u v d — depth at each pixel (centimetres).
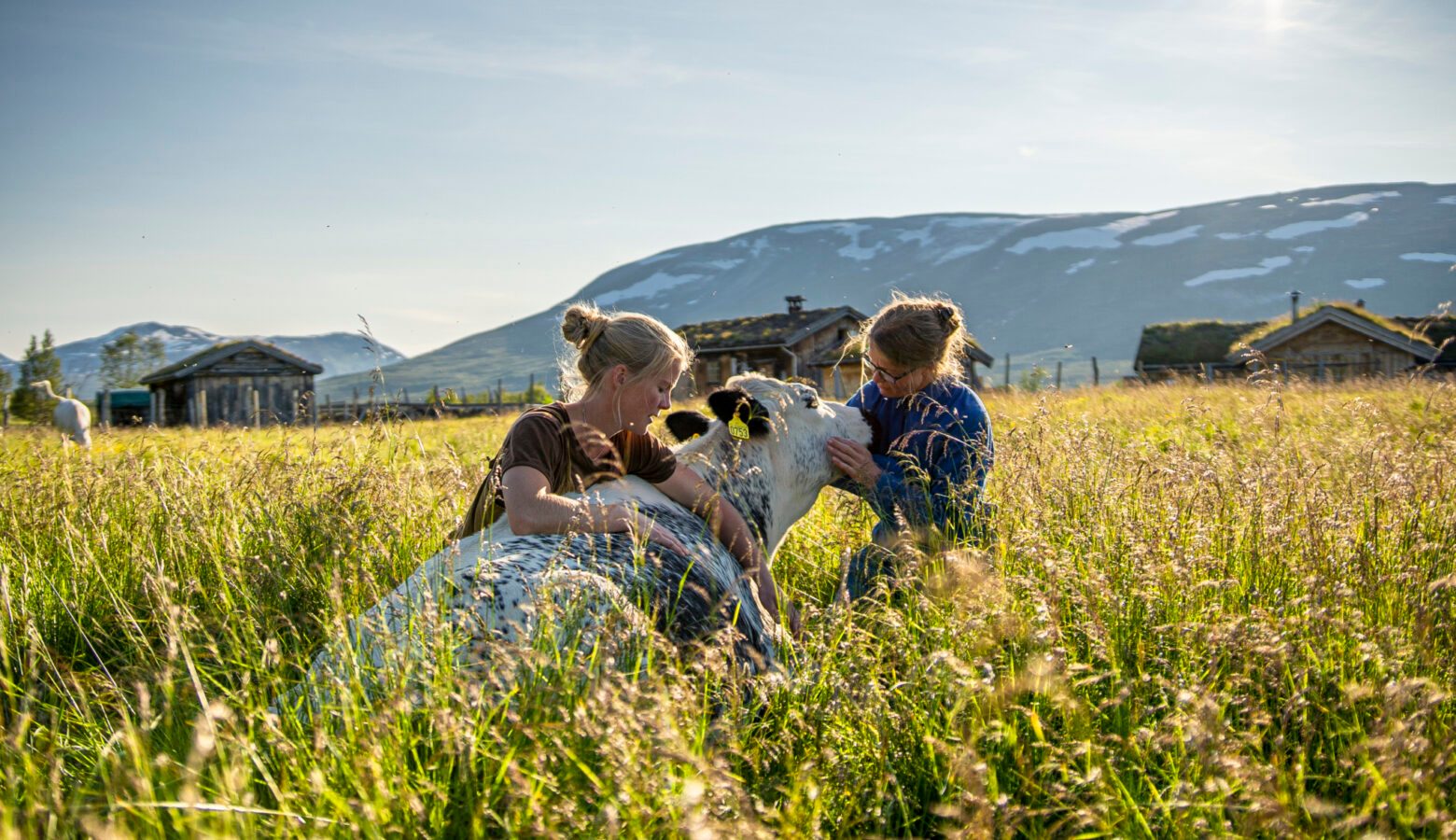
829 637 350
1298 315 3728
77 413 1502
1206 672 330
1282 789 254
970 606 361
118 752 277
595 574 321
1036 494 491
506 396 5003
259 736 271
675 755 220
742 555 412
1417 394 1202
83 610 434
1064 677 301
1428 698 263
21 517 545
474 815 231
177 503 515
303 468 566
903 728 302
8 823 215
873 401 524
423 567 340
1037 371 4212
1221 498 473
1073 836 256
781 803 270
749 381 451
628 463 400
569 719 249
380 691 279
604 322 388
